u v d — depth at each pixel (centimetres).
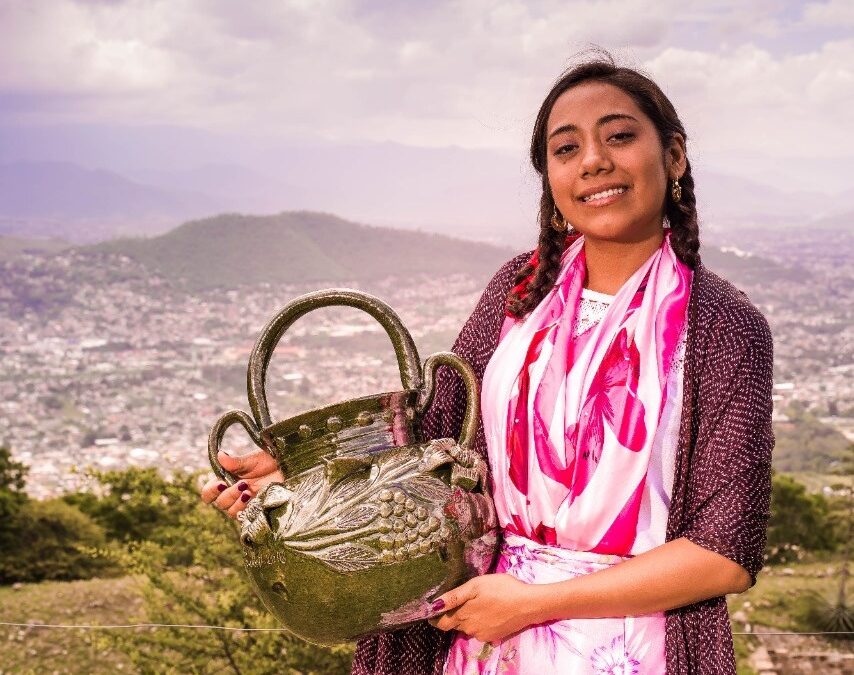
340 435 135
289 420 136
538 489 137
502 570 142
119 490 542
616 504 133
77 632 632
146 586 483
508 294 156
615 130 139
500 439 143
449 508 130
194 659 460
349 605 128
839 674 536
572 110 142
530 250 162
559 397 139
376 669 157
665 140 144
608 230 140
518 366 145
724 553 126
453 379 160
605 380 136
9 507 888
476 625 134
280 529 130
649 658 132
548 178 152
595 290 149
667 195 149
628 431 133
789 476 1085
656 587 127
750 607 751
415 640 154
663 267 142
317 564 127
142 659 463
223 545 473
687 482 133
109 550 507
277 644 455
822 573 845
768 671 542
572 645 133
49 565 837
